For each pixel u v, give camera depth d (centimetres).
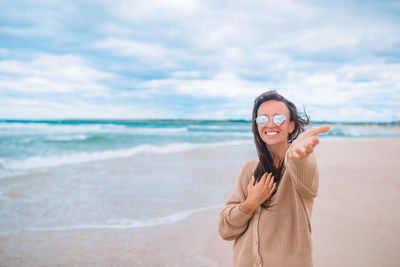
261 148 162
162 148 1722
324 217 379
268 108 153
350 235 324
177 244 367
